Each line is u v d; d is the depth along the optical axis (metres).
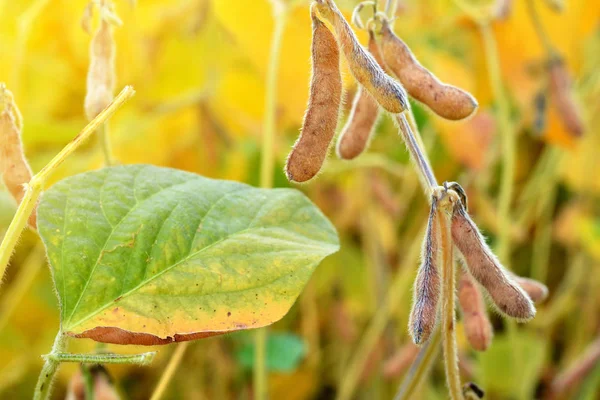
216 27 0.79
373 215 0.76
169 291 0.41
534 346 0.68
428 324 0.38
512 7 0.69
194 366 0.73
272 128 0.57
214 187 0.43
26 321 0.75
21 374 0.73
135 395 0.74
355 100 0.44
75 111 0.91
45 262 0.77
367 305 0.79
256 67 0.70
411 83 0.42
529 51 0.76
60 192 0.42
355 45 0.38
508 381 0.69
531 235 0.90
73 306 0.40
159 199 0.42
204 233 0.42
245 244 0.42
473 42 0.79
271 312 0.41
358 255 0.81
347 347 0.75
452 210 0.39
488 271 0.39
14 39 0.83
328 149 0.40
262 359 0.54
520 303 0.39
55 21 0.83
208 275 0.41
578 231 0.82
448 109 0.42
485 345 0.44
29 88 0.86
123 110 0.83
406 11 0.77
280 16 0.59
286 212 0.43
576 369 0.66
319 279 0.79
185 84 0.89
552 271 0.91
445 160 0.89
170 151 0.78
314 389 0.77
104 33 0.46
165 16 0.83
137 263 0.41
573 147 0.70
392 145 0.90
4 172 0.43
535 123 0.65
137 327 0.40
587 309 0.80
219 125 0.79
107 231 0.41
